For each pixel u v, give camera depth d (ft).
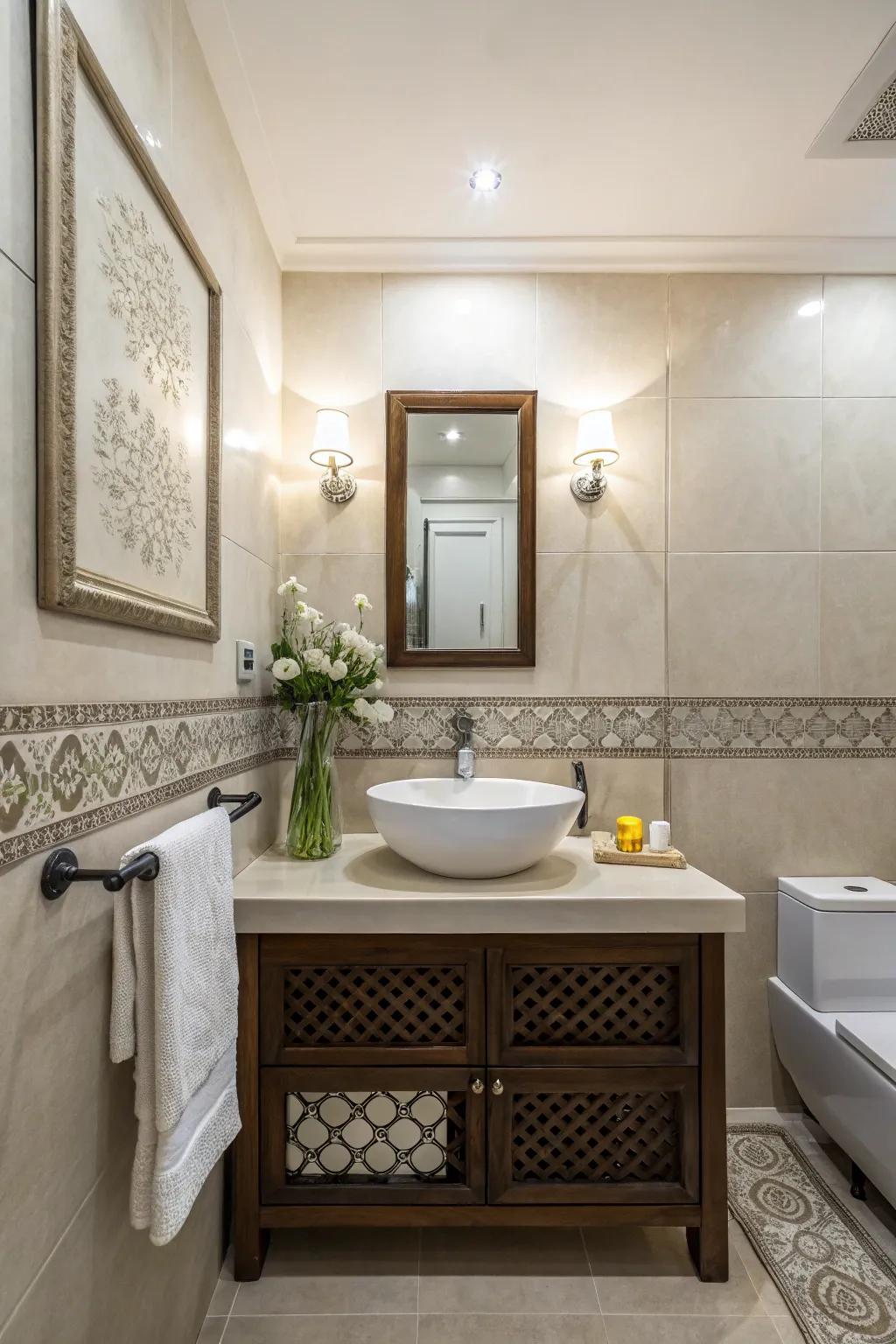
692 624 5.86
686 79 4.14
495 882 4.38
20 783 2.11
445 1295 3.96
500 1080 4.11
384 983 4.20
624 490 5.88
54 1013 2.32
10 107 2.07
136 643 2.98
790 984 5.59
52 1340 2.30
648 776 5.84
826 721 5.88
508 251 5.73
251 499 4.93
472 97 4.27
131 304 2.87
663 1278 4.10
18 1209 2.10
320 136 4.55
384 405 5.89
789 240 5.65
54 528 2.23
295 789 5.01
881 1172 4.31
